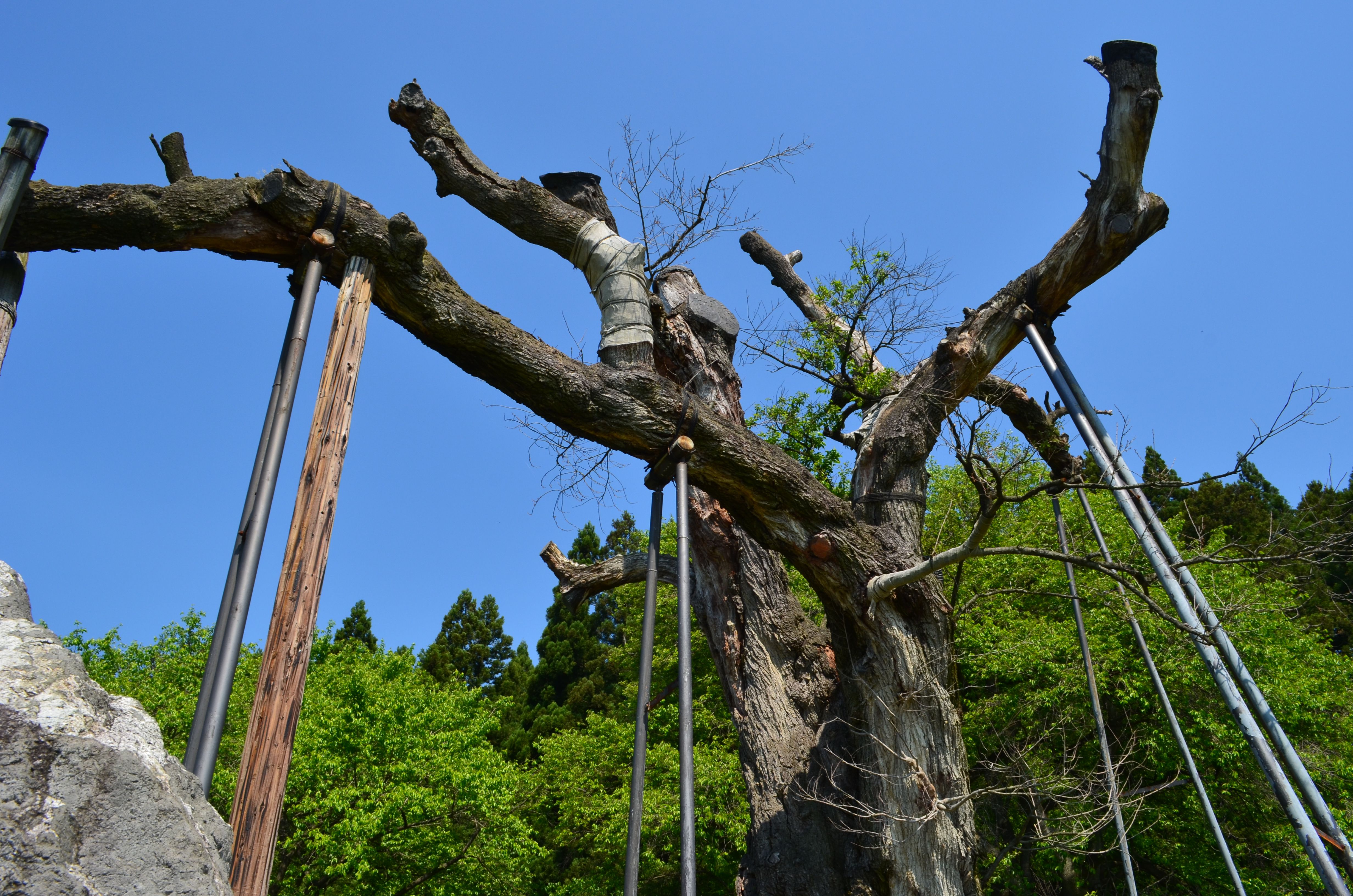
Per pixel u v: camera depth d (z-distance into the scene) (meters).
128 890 2.60
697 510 9.70
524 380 6.96
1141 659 14.91
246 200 5.92
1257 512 23.62
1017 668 14.76
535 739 30.94
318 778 16.55
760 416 14.97
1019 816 14.76
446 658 38.19
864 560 7.78
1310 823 5.50
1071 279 8.29
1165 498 7.47
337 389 5.59
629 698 24.69
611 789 21.17
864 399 12.15
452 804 17.44
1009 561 16.72
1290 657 15.45
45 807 2.55
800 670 9.02
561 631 37.69
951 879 7.25
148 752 2.97
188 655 21.47
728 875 18.42
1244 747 14.29
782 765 8.48
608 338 7.79
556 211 8.07
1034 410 9.79
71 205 5.52
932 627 7.99
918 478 8.80
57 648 3.04
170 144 6.05
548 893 21.98
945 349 8.60
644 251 8.11
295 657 4.78
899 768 7.49
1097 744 15.15
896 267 12.60
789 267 14.66
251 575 4.71
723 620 9.42
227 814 16.33
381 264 6.27
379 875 16.89
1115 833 15.27
